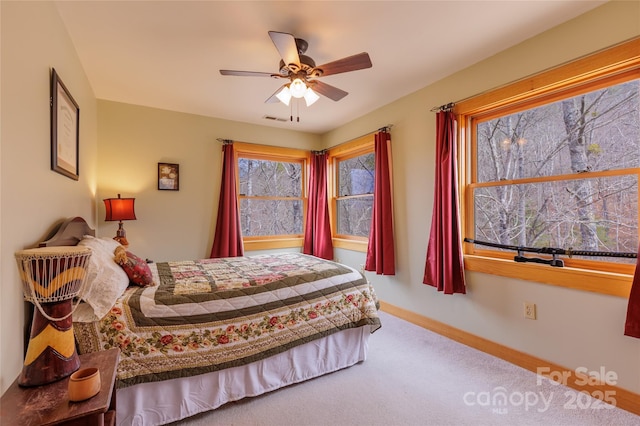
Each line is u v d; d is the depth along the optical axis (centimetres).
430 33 220
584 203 212
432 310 306
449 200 273
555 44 212
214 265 271
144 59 252
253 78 288
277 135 457
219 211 403
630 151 192
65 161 196
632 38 178
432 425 172
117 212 309
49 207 165
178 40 225
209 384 183
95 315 156
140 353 162
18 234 124
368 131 391
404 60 259
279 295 212
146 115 365
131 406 163
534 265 226
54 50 178
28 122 136
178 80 293
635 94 190
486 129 272
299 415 180
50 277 106
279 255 328
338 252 455
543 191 233
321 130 475
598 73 196
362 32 218
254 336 196
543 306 222
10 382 114
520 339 235
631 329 172
